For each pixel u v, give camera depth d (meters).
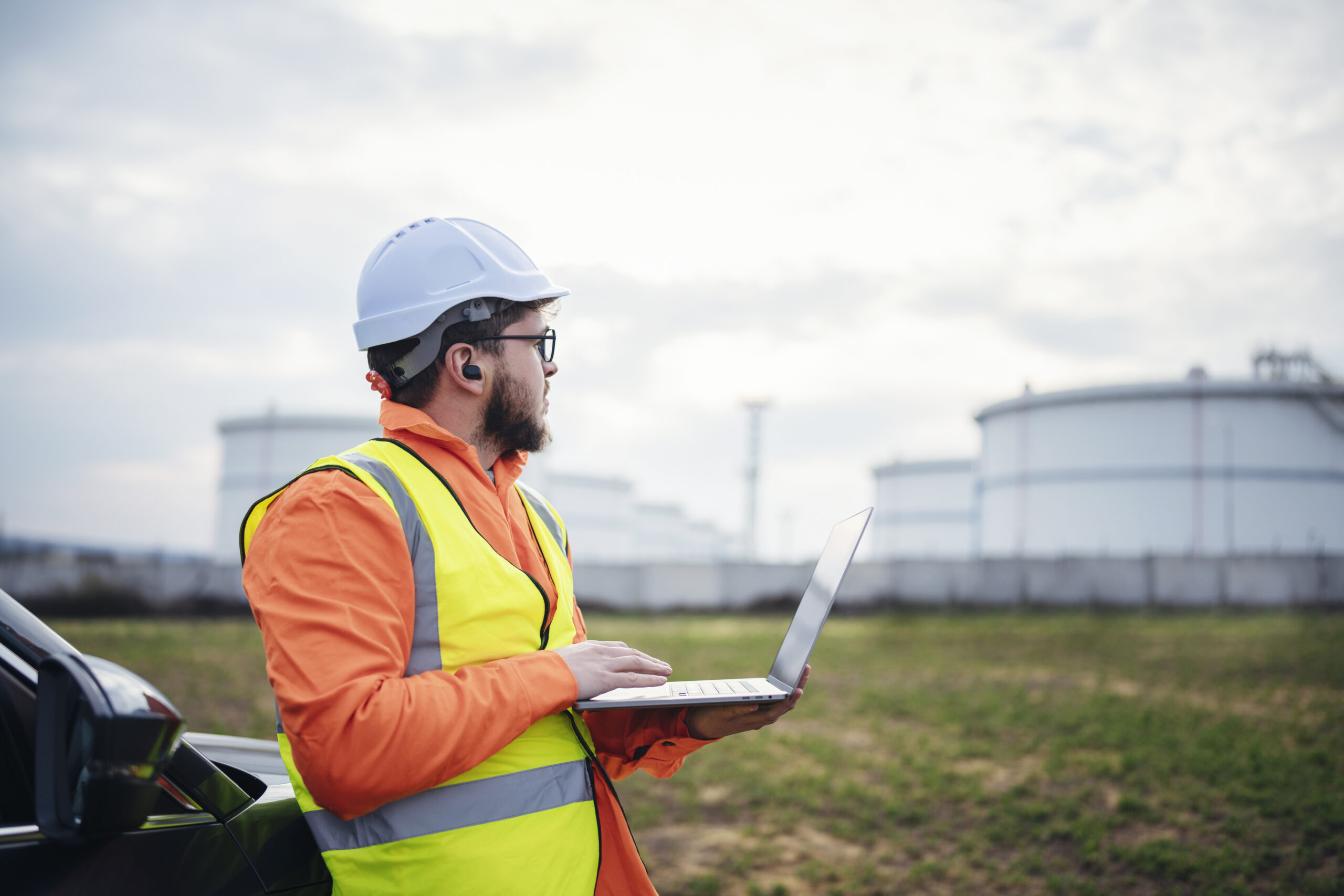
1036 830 4.66
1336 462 31.84
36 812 0.86
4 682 1.00
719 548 81.00
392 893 1.08
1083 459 34.19
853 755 6.41
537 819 1.13
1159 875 4.07
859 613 24.08
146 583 24.42
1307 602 20.92
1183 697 8.59
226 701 8.58
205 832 1.10
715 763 6.23
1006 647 13.75
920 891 4.00
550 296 1.34
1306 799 4.97
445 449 1.24
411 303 1.26
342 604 1.03
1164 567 22.09
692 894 4.02
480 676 1.06
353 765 0.96
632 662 1.19
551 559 1.37
